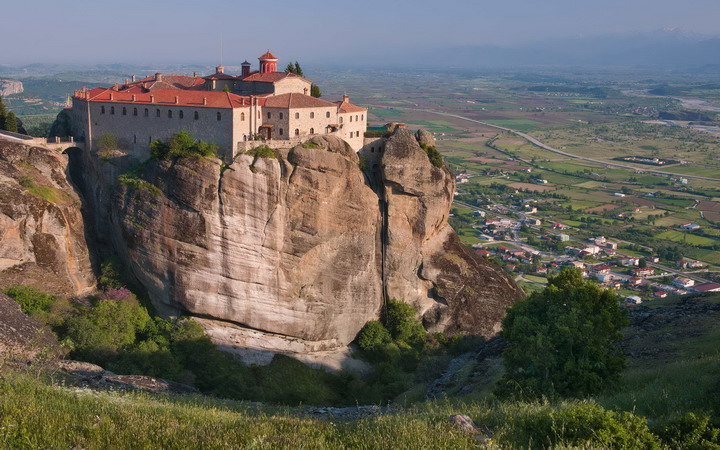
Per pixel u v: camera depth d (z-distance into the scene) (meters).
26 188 85.88
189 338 82.81
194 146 86.38
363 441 29.56
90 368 56.41
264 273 85.44
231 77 109.44
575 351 46.59
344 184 88.31
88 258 90.69
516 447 30.50
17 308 61.94
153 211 84.88
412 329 95.06
